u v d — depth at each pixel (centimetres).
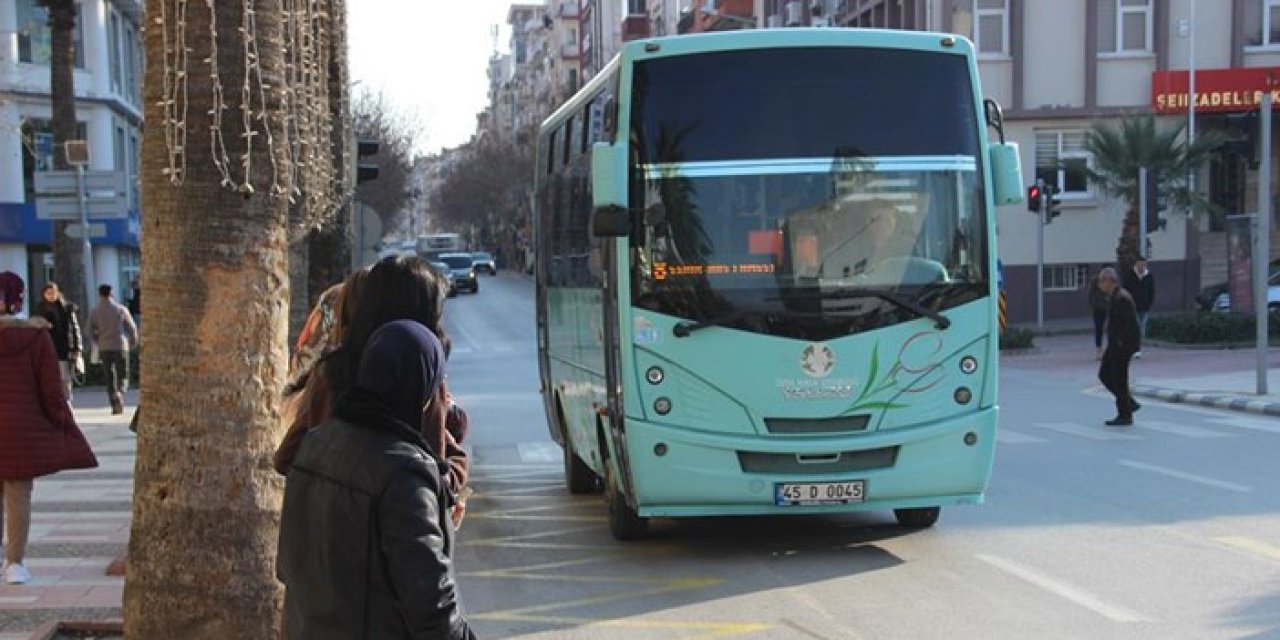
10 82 3362
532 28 12862
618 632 671
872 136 823
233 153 466
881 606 707
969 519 957
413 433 309
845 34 830
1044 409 1764
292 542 305
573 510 1073
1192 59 3372
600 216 788
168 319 465
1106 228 3541
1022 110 3516
